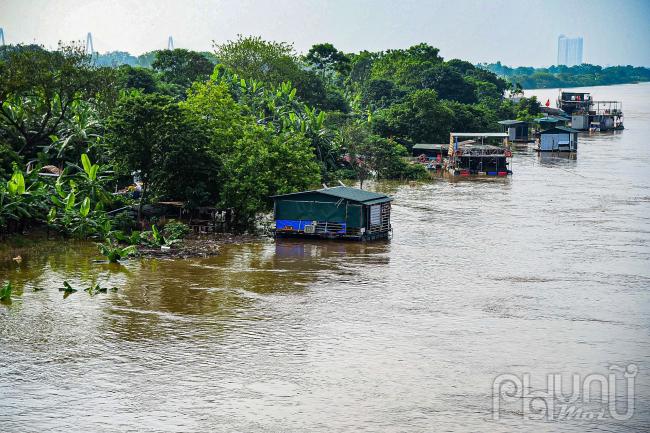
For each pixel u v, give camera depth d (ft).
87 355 117.39
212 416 99.50
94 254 176.35
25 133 219.82
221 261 173.68
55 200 187.11
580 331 129.90
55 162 227.40
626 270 169.37
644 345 123.85
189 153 202.28
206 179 207.82
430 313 138.41
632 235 206.18
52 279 155.53
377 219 199.62
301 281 157.89
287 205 199.82
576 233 208.85
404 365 115.24
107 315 134.82
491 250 187.83
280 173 211.61
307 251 185.06
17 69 213.46
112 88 234.99
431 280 159.94
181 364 114.73
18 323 129.90
